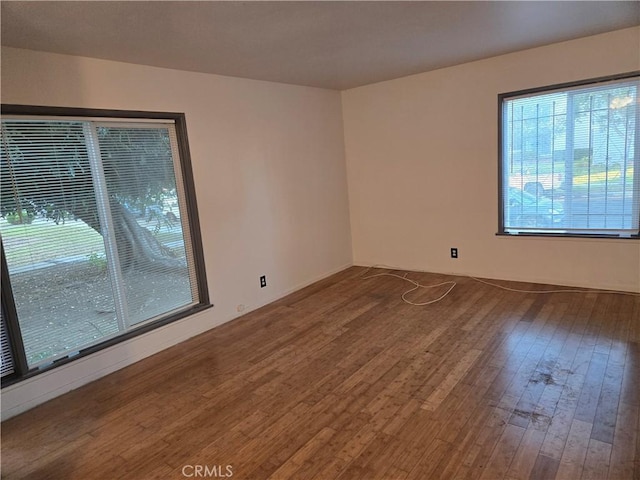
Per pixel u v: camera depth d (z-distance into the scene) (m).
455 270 4.81
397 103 4.83
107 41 2.62
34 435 2.41
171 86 3.44
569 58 3.70
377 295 4.38
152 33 2.55
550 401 2.35
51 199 2.81
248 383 2.82
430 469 1.92
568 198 3.99
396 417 2.32
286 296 4.59
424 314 3.76
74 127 2.90
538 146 4.05
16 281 2.67
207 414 2.49
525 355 2.88
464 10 2.61
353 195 5.46
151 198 3.40
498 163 4.27
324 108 5.02
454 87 4.39
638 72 3.43
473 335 3.25
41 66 2.70
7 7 2.03
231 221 3.99
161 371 3.08
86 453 2.22
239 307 4.11
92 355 3.00
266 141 4.29
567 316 3.45
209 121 3.74
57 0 1.99
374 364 2.93
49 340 2.84
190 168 3.60
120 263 3.22
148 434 2.34
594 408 2.26
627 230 3.75
